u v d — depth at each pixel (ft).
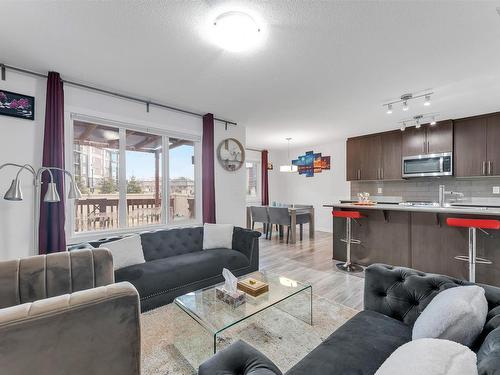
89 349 3.19
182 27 6.22
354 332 4.36
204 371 3.19
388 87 9.96
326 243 17.62
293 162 25.29
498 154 13.46
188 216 13.33
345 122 15.19
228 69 8.43
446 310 3.40
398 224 11.51
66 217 9.13
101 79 9.15
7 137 8.00
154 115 11.64
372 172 18.38
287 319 7.44
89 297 3.22
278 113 13.29
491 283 9.32
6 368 2.73
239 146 15.11
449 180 16.26
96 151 10.28
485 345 2.84
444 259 10.31
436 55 7.57
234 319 5.55
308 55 7.55
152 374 5.31
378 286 5.29
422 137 16.03
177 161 12.93
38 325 2.85
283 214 17.92
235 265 9.90
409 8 5.58
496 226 8.40
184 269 8.50
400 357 2.45
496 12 5.69
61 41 6.79
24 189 8.21
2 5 5.42
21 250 8.15
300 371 3.48
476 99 11.39
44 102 8.63
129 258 8.33
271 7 5.53
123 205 10.85
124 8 5.57
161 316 7.50
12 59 7.72
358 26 6.20
